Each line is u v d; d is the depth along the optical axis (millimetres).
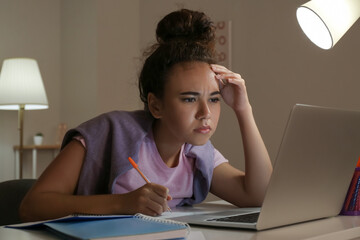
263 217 813
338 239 828
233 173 1381
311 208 947
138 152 1189
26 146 3662
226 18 3395
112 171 1162
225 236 768
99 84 3822
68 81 4055
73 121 4012
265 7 3211
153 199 974
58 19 4145
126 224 753
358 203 1092
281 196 843
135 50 3979
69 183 1156
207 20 1276
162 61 1141
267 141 3174
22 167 3740
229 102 1254
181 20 1269
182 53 1119
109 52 3867
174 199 1310
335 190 1007
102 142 1193
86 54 3906
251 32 3271
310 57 2996
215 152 1432
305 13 1439
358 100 2787
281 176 825
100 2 3832
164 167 1270
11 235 781
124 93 3924
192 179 1339
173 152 1272
